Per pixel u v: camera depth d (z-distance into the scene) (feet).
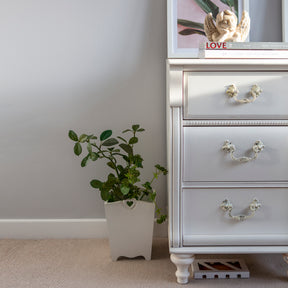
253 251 4.20
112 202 4.96
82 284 4.41
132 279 4.52
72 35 5.59
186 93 4.07
